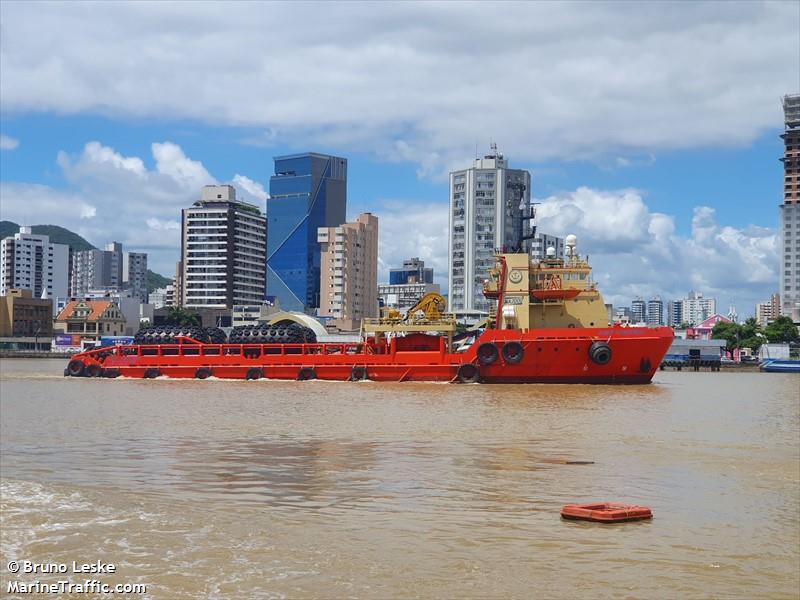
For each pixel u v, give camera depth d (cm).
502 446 3631
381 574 1772
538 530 2138
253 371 8312
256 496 2570
